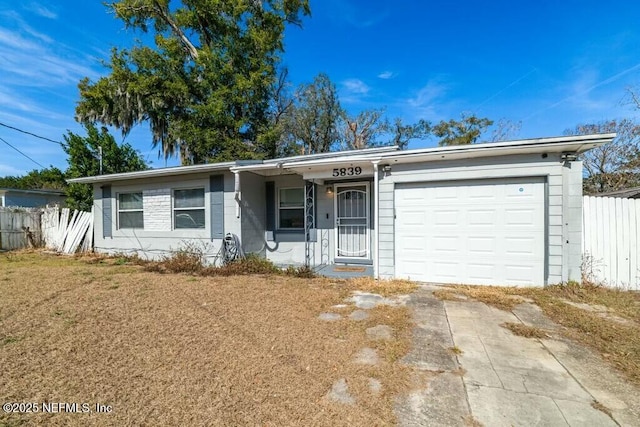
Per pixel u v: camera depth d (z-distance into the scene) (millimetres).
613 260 5707
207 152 16156
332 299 5012
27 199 17953
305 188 7848
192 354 3029
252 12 16578
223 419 2062
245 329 3715
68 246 10734
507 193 5797
